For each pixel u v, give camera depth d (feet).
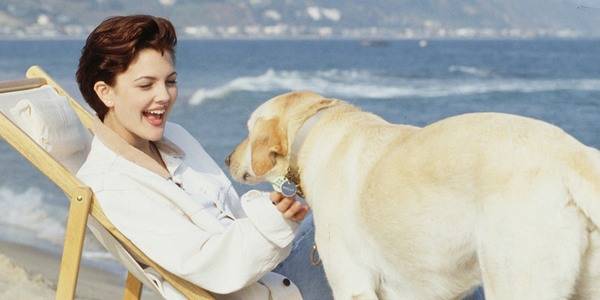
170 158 10.63
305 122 10.17
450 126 8.66
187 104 57.67
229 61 124.77
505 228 7.86
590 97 58.90
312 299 11.41
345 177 9.57
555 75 80.48
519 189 7.84
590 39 247.29
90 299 17.24
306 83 76.28
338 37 407.85
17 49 182.29
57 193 28.35
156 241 9.33
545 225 7.71
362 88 72.43
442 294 9.11
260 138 10.37
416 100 62.39
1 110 10.14
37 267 19.54
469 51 151.64
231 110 54.13
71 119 11.03
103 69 9.89
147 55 9.79
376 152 9.37
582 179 7.65
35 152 9.17
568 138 8.03
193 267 9.21
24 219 24.88
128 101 9.84
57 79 88.94
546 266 7.72
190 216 9.77
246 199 9.44
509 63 105.70
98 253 20.93
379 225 9.12
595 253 7.85
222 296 10.01
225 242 9.27
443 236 8.57
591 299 8.19
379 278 9.60
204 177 10.89
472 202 8.21
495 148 8.12
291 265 11.60
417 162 8.71
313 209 10.08
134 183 9.73
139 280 11.01
